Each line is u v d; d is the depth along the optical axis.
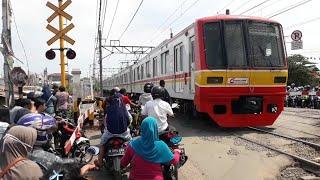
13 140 4.12
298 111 21.77
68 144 8.06
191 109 17.56
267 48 13.69
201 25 13.44
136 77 33.16
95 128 15.72
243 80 13.31
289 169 8.69
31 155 4.71
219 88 13.20
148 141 4.59
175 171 6.96
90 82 24.42
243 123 13.59
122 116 7.77
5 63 11.11
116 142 7.59
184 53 15.76
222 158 9.74
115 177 7.85
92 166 4.72
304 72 55.19
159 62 21.84
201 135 13.16
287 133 12.98
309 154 9.82
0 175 4.05
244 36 13.51
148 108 7.64
